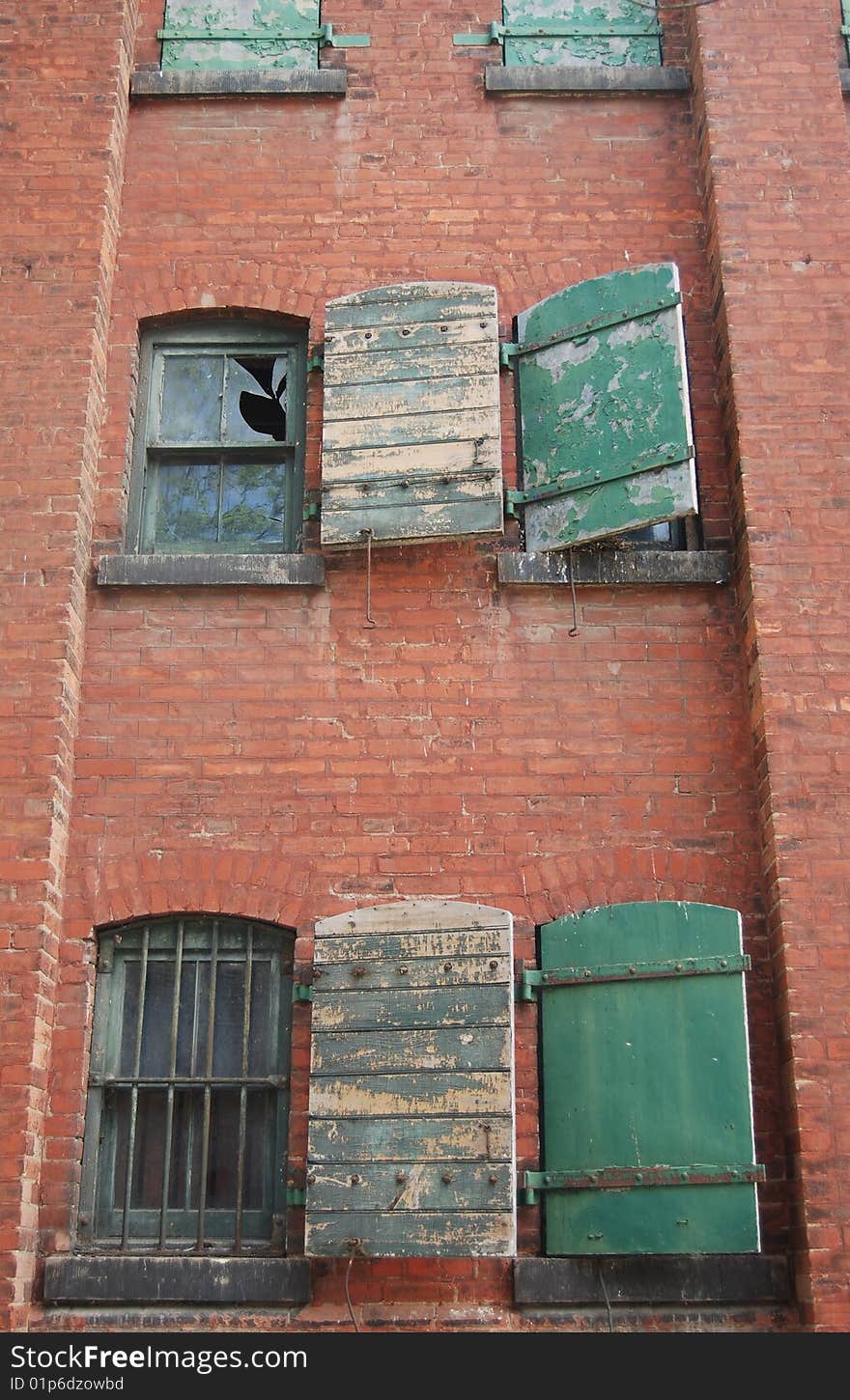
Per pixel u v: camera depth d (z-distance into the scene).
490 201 8.70
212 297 8.49
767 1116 6.87
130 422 8.33
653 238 8.63
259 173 8.79
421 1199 6.51
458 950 6.90
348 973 6.93
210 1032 7.18
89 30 8.91
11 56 8.82
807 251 8.27
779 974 6.96
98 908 7.26
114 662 7.70
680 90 8.97
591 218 8.66
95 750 7.52
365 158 8.81
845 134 8.59
